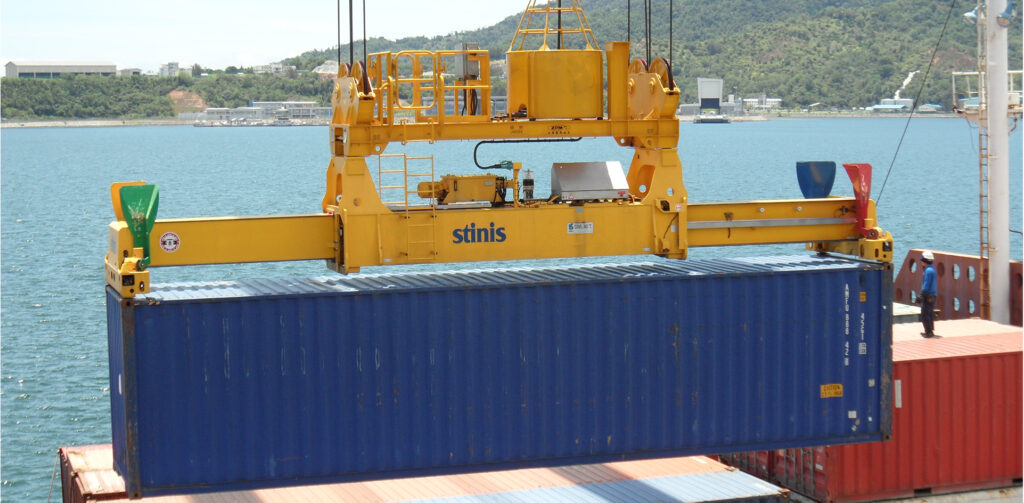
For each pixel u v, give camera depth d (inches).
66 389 1408.7
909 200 3838.6
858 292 778.8
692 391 749.3
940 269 1162.0
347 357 684.1
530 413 719.7
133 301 642.8
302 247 717.9
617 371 732.0
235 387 668.1
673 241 758.5
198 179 5285.4
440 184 749.9
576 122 738.8
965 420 857.5
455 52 732.7
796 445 775.7
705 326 746.8
